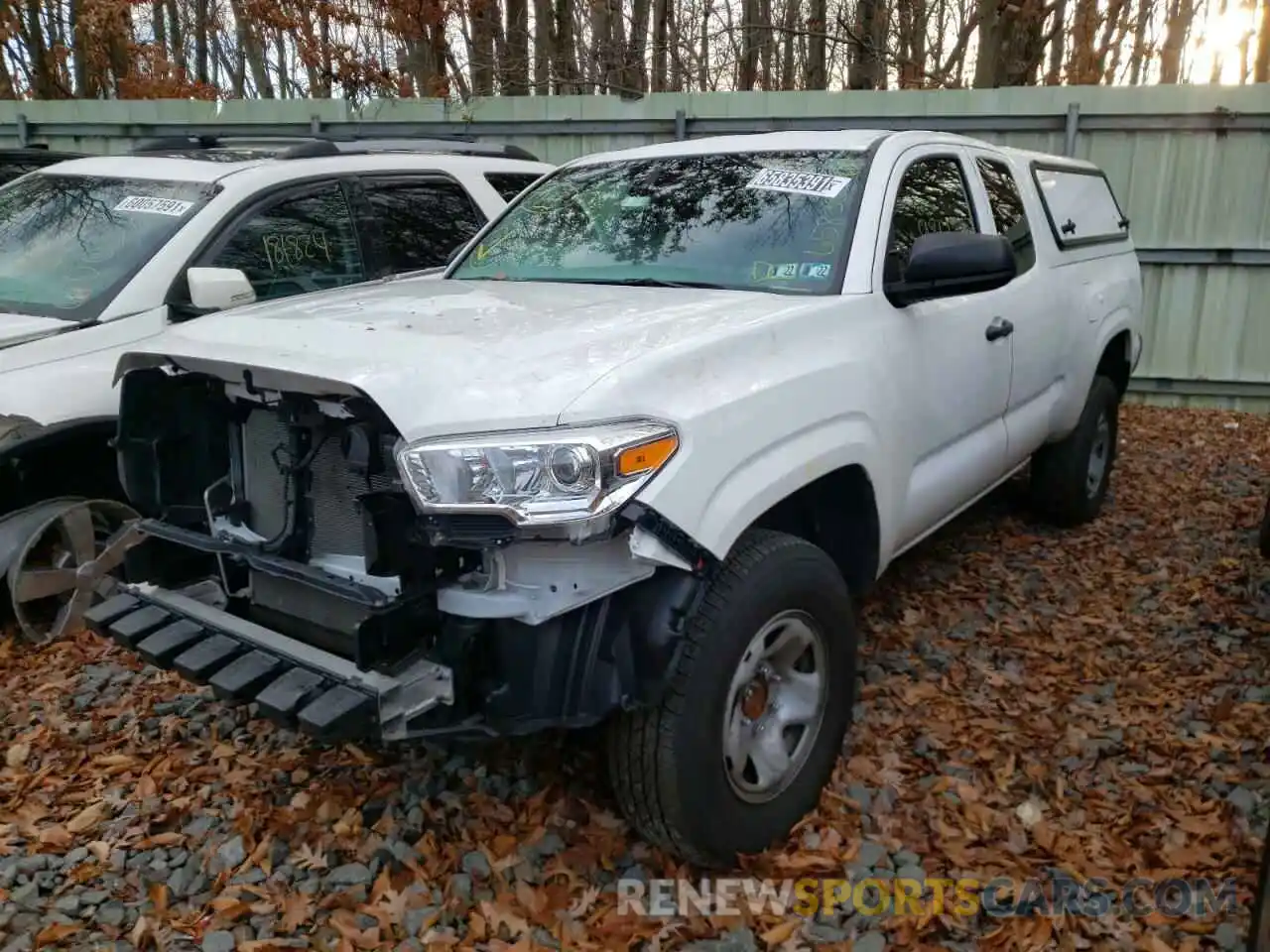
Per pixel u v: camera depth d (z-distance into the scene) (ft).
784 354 9.81
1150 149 29.12
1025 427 15.66
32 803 10.79
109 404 14.05
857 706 12.50
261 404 9.42
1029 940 8.75
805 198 12.37
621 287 11.82
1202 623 14.92
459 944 8.79
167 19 65.05
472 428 7.90
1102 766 11.30
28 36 49.85
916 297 12.13
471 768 11.21
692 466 8.30
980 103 29.32
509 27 50.88
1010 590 16.22
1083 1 48.29
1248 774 11.02
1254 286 29.58
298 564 8.87
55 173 18.24
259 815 10.48
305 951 8.71
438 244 19.30
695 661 8.63
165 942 8.80
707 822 8.99
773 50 58.44
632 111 30.78
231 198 16.38
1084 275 17.69
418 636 8.38
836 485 11.07
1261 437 27.17
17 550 13.75
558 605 8.16
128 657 13.94
